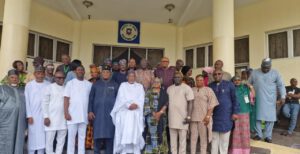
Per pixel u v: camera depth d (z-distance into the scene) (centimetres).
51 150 424
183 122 426
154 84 436
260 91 523
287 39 689
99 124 426
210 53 844
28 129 422
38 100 429
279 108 642
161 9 804
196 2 731
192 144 439
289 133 610
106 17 873
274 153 456
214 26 591
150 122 430
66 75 494
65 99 426
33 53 765
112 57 905
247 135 453
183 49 915
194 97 442
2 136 396
